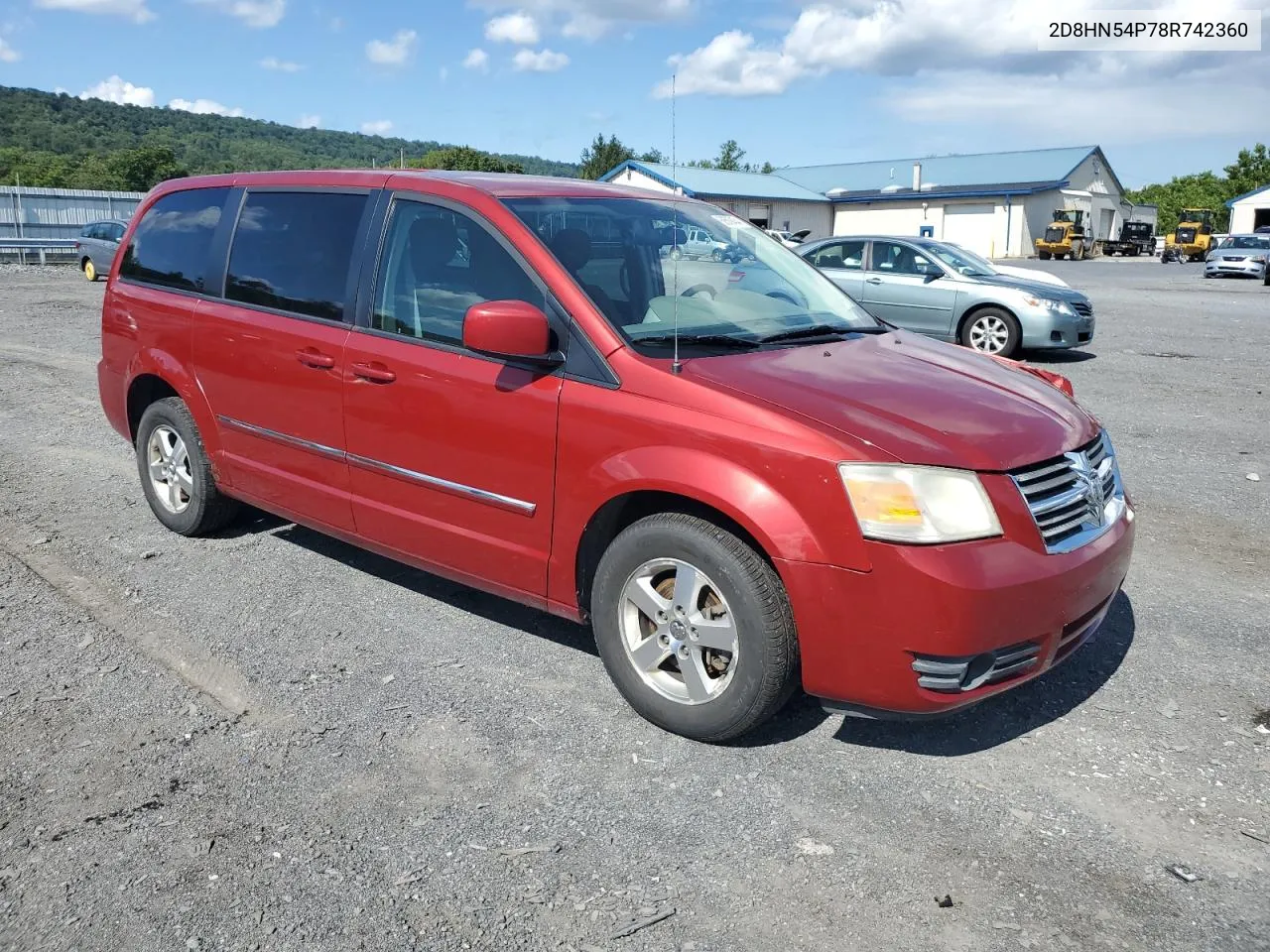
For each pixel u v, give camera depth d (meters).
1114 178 61.88
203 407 5.01
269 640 4.23
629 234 4.05
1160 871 2.77
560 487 3.57
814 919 2.59
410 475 4.05
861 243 13.37
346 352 4.21
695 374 3.38
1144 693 3.77
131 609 4.54
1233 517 5.93
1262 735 3.47
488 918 2.59
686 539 3.27
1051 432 3.37
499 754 3.36
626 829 2.96
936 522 2.98
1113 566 3.39
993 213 54.56
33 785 3.17
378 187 4.32
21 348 12.65
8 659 4.04
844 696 3.14
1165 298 22.94
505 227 3.82
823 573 3.04
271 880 2.74
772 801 3.09
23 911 2.61
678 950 2.48
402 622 4.42
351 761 3.32
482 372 3.76
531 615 4.51
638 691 3.53
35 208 35.06
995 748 3.40
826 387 3.39
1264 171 84.75
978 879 2.74
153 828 2.96
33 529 5.61
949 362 3.97
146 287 5.39
